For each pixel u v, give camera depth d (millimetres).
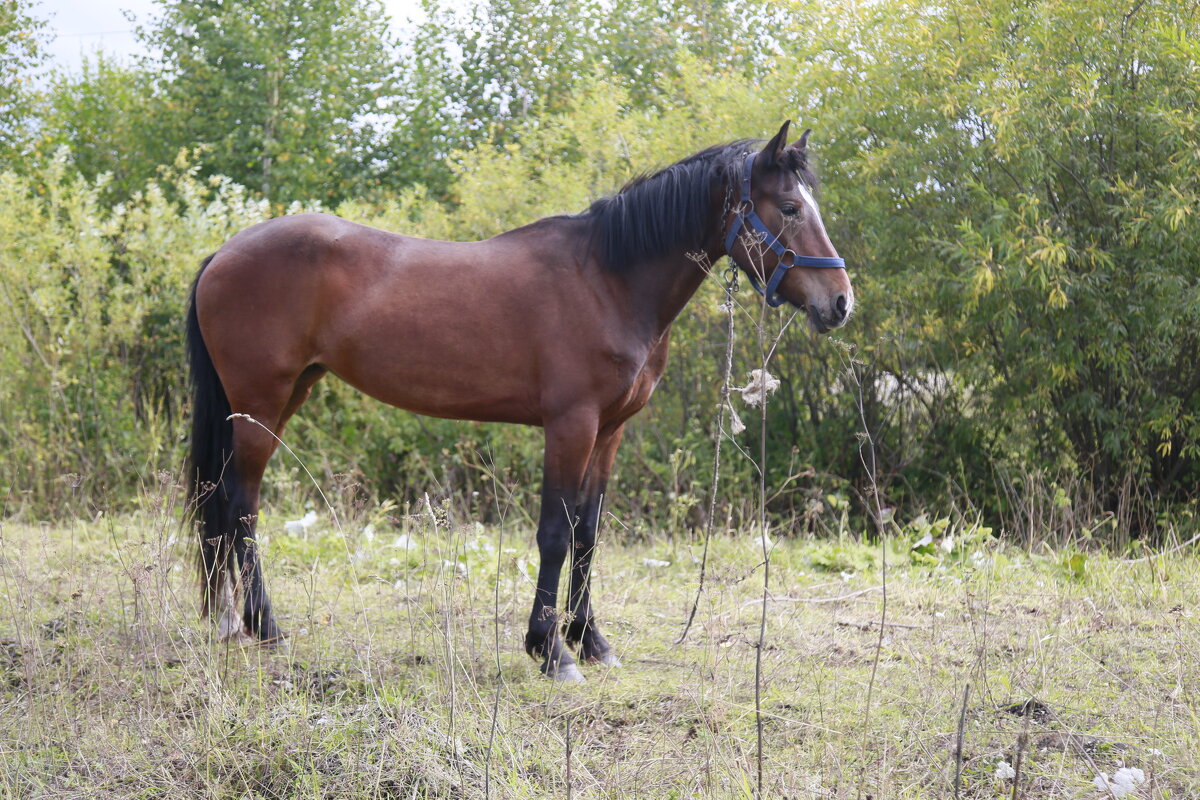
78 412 7320
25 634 3463
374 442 7602
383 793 2367
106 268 7586
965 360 6809
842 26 7031
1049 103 5922
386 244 3512
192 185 8047
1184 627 3775
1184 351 6164
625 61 13828
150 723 2684
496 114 15070
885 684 3158
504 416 3479
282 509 7062
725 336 7438
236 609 3506
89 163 14102
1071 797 2352
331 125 13961
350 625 3834
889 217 6605
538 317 3338
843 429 7293
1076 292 5945
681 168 3438
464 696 2912
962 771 2490
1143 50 5879
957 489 7086
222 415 3637
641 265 3363
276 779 2414
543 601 3312
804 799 2311
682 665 3441
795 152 3346
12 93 12883
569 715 2883
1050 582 4676
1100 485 6430
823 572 5254
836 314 3307
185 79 13953
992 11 6332
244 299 3457
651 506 7066
